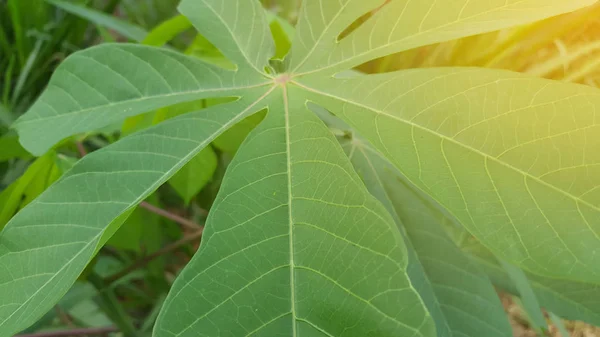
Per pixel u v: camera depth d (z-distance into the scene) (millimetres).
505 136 221
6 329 220
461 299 310
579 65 414
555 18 402
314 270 203
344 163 229
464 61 468
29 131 300
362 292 194
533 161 214
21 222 241
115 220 226
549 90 221
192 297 199
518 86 227
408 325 185
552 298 366
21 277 234
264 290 200
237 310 197
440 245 326
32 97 669
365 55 276
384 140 240
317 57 287
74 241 239
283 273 204
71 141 424
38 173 400
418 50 491
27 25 652
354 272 198
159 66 297
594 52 404
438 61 484
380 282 194
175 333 193
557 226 205
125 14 838
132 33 567
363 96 258
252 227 216
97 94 299
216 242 212
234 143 444
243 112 274
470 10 255
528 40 422
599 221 201
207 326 194
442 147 230
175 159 255
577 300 360
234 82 291
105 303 508
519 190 214
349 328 189
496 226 212
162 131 262
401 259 197
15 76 671
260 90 282
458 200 219
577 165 208
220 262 208
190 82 294
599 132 209
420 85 245
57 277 231
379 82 257
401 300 190
